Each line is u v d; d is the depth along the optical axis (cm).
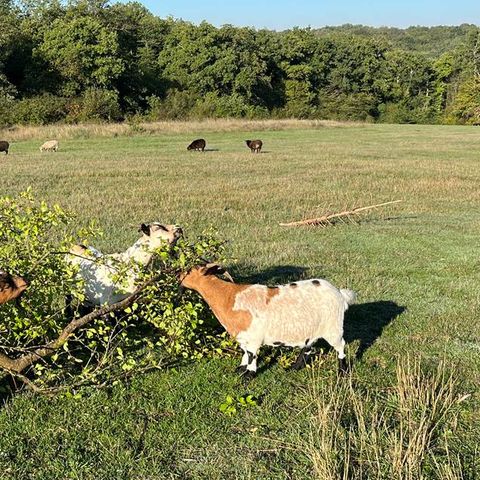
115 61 3309
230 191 1041
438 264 621
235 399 325
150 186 1071
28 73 3184
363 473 265
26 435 288
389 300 502
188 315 334
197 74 4091
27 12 3803
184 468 268
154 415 309
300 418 310
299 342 338
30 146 1942
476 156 1836
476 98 4853
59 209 335
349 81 5191
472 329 442
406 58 5553
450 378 331
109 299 386
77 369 351
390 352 397
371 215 886
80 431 292
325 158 1670
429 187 1152
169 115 3322
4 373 329
